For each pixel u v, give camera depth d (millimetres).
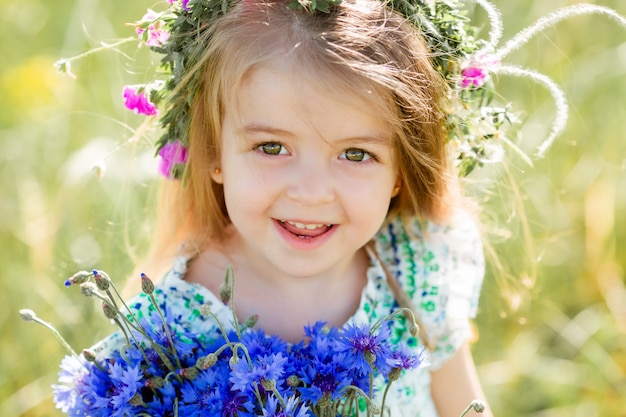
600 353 1133
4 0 1288
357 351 677
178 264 781
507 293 1011
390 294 812
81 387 702
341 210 710
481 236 892
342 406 744
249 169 704
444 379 839
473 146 773
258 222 716
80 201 1112
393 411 789
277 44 687
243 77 688
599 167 1217
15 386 1061
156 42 748
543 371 1128
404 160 748
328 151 695
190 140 751
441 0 745
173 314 751
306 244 721
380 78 688
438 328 817
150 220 994
